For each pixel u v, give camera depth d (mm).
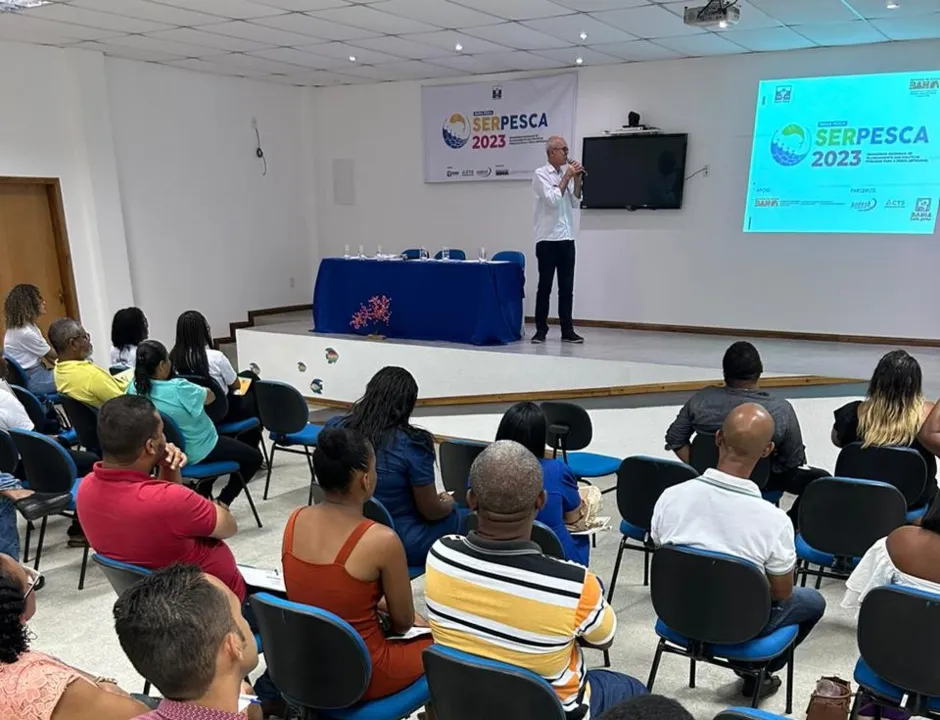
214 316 8156
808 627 2072
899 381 2678
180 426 3094
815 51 6012
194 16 5238
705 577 1806
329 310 6570
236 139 8102
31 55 6180
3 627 1193
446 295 5941
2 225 6262
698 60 6488
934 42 5582
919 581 1664
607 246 7230
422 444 2361
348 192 8812
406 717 1693
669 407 5020
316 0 4824
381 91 8273
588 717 1444
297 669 1585
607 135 6934
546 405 3631
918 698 1657
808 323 6449
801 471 3029
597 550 3404
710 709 2158
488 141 7691
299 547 1664
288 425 3854
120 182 7020
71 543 3348
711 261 6770
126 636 1051
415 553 2379
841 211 6148
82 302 6828
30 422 3186
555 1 4809
